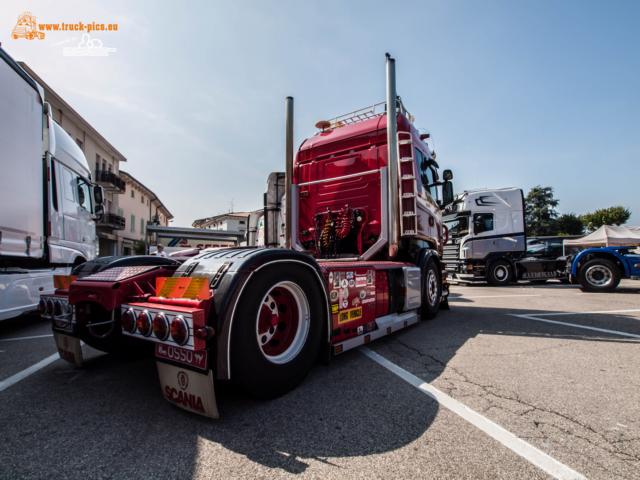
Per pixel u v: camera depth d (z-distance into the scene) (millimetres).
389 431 2004
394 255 4617
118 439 1955
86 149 25594
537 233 51531
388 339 4148
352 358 3400
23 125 4781
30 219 4930
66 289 3047
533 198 52438
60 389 2738
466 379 2809
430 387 2648
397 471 1636
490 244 12891
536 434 1956
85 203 6953
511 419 2133
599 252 10211
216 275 2312
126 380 2941
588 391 2551
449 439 1909
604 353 3510
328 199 5602
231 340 2162
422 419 2141
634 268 9648
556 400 2402
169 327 2096
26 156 4844
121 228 30984
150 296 2492
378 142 5234
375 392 2564
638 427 2033
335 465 1689
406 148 4809
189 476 1619
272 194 6523
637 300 7828
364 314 3600
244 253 2506
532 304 7238
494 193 13070
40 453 1822
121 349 3271
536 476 1589
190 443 1904
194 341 1978
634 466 1662
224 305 2150
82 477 1618
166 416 2234
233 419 2168
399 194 4770
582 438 1913
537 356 3422
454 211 13852
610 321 5172
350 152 5496
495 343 3934
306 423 2107
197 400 2098
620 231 15250
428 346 3824
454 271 13625
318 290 2879
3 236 4379
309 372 3008
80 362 3062
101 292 2605
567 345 3822
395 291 4277
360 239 5137
